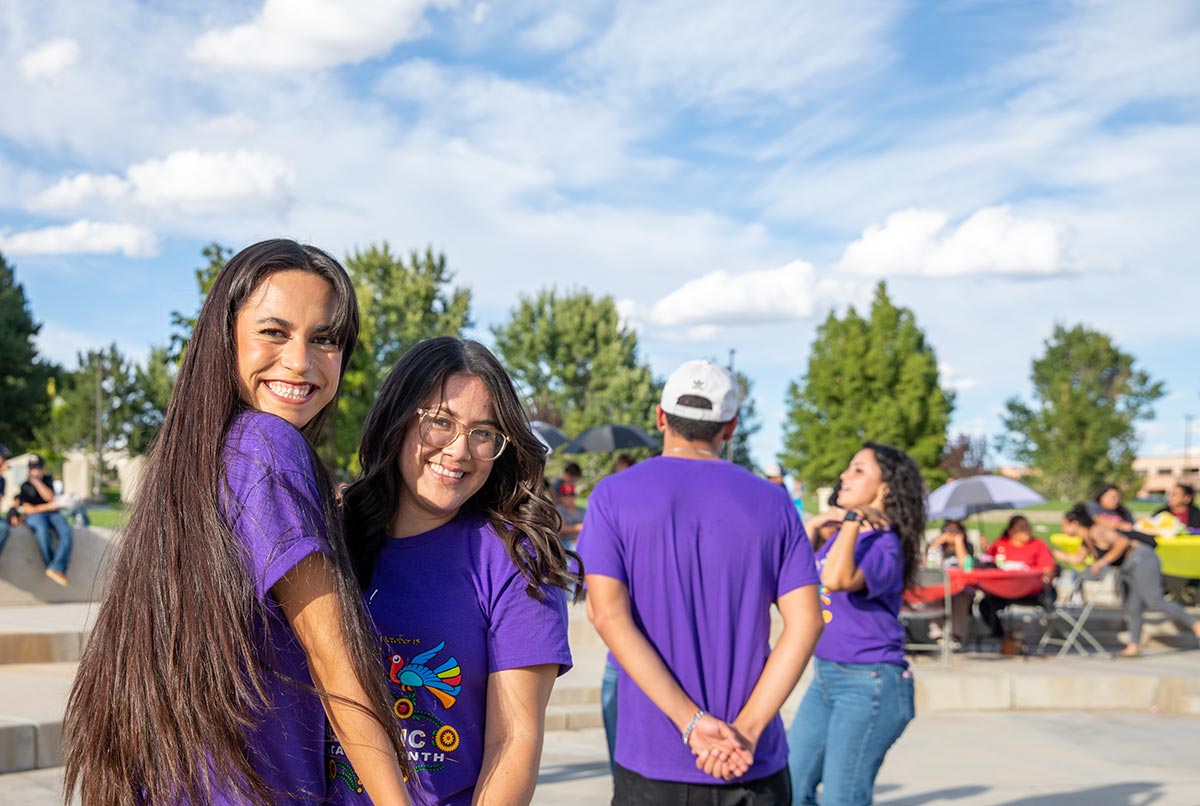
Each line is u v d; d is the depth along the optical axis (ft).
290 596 5.52
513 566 6.50
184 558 5.44
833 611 13.19
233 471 5.60
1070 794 21.42
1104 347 193.36
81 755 5.66
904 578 13.73
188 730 5.29
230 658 5.33
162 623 5.43
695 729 9.98
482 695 6.43
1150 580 37.42
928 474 135.03
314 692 5.53
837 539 13.10
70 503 35.60
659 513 10.39
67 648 27.07
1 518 35.42
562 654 6.50
